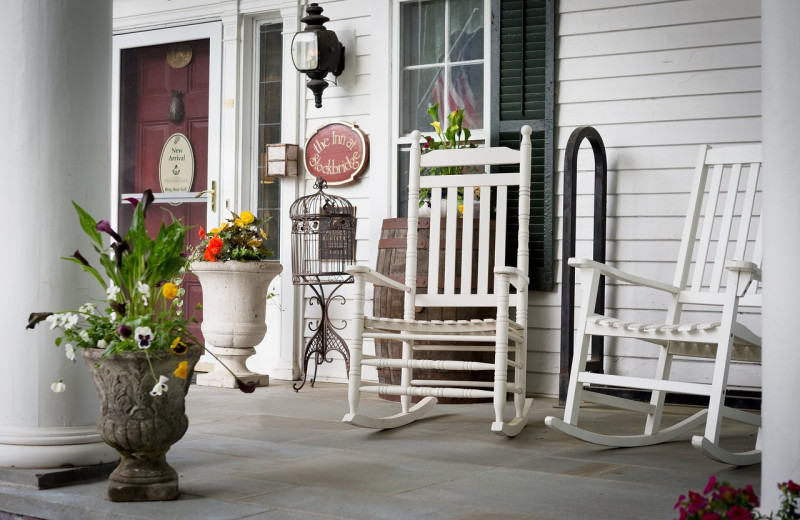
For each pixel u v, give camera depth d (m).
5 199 2.75
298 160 5.55
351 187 5.36
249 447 3.23
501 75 4.84
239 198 5.75
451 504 2.37
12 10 2.78
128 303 2.49
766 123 1.98
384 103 5.23
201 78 5.93
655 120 4.53
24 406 2.70
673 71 4.50
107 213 2.89
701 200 3.76
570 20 4.71
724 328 3.03
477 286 4.36
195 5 5.88
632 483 2.66
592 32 4.66
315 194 5.21
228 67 5.78
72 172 2.78
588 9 4.68
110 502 2.40
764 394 1.97
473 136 5.02
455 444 3.34
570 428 3.16
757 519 1.67
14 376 2.71
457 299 4.02
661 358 3.49
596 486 2.61
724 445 3.39
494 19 4.86
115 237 2.44
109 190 2.91
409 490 2.54
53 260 2.73
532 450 3.23
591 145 4.56
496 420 3.44
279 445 3.28
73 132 2.79
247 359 5.66
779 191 1.94
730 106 4.38
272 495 2.47
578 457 3.10
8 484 2.60
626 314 4.57
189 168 5.95
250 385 2.46
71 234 2.76
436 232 4.11
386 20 5.23
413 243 4.01
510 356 4.69
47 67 2.76
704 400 4.37
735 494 1.61
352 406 3.53
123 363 2.36
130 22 6.10
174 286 2.37
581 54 4.69
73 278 2.75
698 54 4.45
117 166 6.16
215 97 5.83
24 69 2.76
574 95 4.70
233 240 5.04
